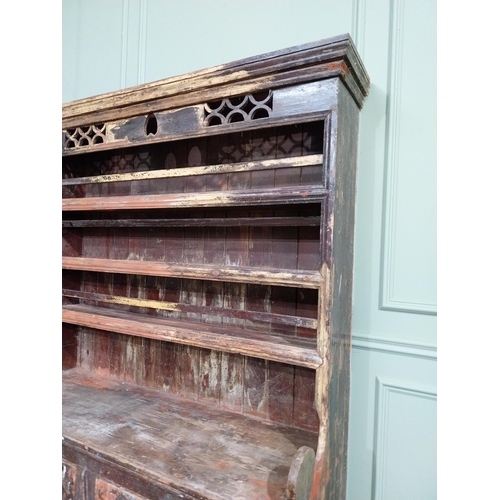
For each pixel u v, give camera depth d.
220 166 1.09
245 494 0.84
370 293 1.18
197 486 0.86
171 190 1.39
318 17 1.25
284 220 1.02
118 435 1.09
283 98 0.97
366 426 1.18
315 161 0.94
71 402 1.31
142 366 1.47
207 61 1.44
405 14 1.13
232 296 1.28
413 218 1.13
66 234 1.56
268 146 1.22
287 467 0.95
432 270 1.11
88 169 1.61
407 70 1.13
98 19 1.73
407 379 1.13
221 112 1.16
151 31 1.58
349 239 1.08
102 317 1.33
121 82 1.67
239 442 1.07
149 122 1.33
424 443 1.11
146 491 0.93
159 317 1.38
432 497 1.10
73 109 1.30
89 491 1.04
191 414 1.24
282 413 1.19
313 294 1.15
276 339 1.07
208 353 1.33
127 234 1.50
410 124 1.13
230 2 1.39
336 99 0.90
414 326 1.13
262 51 1.34
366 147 1.19
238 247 1.27
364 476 1.19
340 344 1.00
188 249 1.37
